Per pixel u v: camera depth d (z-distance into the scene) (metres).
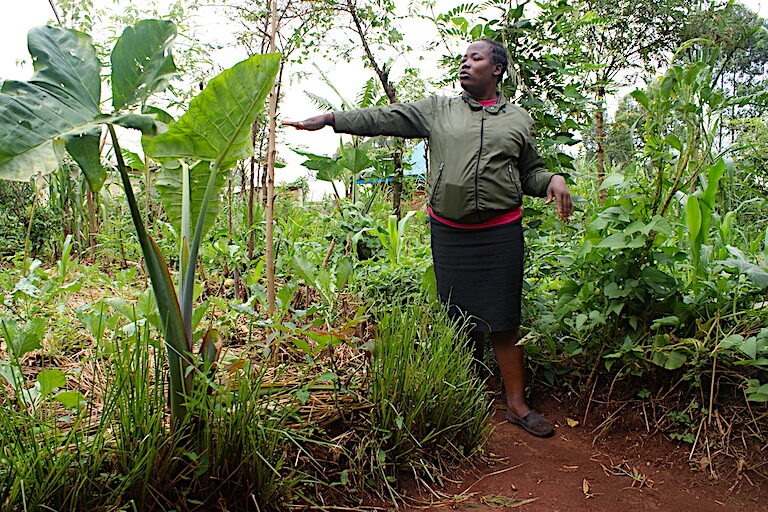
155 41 1.54
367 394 2.05
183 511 1.47
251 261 3.54
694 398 2.35
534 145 2.56
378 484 1.86
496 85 2.63
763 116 2.63
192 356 1.53
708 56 2.28
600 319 2.38
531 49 3.25
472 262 2.54
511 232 2.51
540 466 2.20
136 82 1.53
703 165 2.36
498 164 2.44
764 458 2.10
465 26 3.29
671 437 2.30
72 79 1.42
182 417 1.56
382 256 3.70
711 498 1.98
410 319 2.21
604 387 2.63
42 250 5.52
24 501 1.13
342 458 1.90
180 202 1.86
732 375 2.30
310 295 3.13
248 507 1.57
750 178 3.31
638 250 2.39
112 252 4.95
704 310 2.39
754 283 2.04
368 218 3.86
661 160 2.29
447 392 2.09
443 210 2.54
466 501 1.89
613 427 2.46
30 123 1.24
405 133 2.68
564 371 2.80
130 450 1.42
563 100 3.27
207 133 1.63
